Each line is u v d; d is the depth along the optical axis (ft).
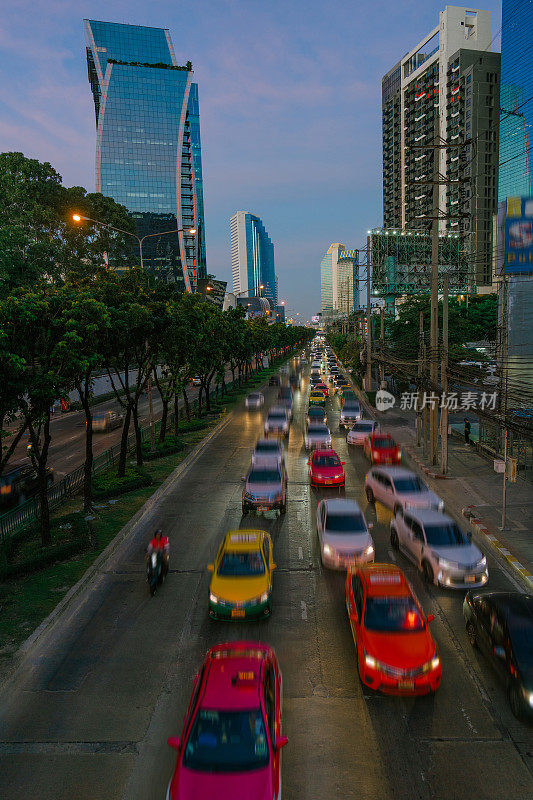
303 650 33.73
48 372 43.91
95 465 80.79
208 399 140.87
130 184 506.48
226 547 41.86
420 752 24.86
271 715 24.27
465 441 99.60
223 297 479.82
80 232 198.59
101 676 31.22
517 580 43.47
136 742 25.88
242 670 25.86
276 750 22.68
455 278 224.33
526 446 85.81
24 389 41.29
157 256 501.56
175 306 98.99
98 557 48.57
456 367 82.69
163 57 550.36
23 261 143.13
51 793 22.98
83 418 137.80
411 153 529.04
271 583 39.78
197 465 86.12
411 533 46.93
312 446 94.58
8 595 41.16
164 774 23.91
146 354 81.71
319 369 304.30
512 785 22.91
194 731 22.80
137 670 31.78
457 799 22.20
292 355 531.50
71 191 193.36
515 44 408.26
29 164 177.99
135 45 541.75
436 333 83.41
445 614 38.11
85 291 53.93
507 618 30.27
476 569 41.45
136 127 507.30
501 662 29.30
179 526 57.62
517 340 85.92
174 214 511.40
